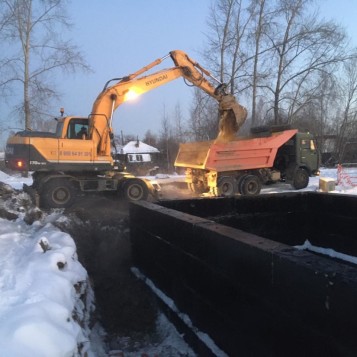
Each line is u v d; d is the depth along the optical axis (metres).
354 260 5.64
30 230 7.49
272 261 2.94
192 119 33.72
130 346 4.61
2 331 2.88
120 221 9.16
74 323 3.52
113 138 12.15
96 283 6.30
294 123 31.19
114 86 12.12
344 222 5.81
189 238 4.31
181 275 4.59
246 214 6.09
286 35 28.88
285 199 6.26
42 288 3.76
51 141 11.05
